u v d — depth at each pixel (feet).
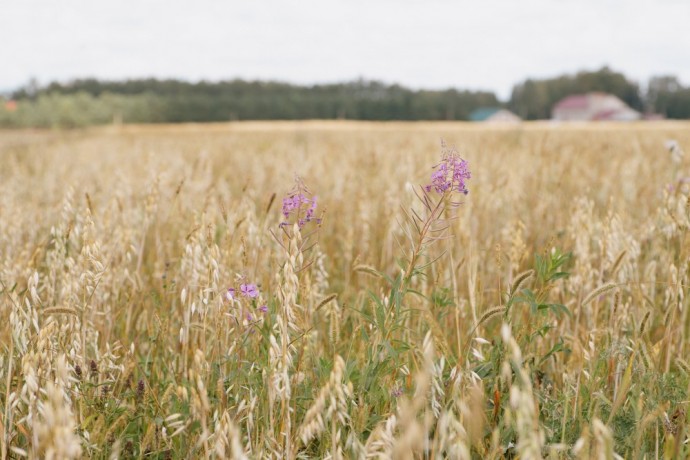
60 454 6.56
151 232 20.40
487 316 9.87
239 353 10.14
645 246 17.40
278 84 439.63
